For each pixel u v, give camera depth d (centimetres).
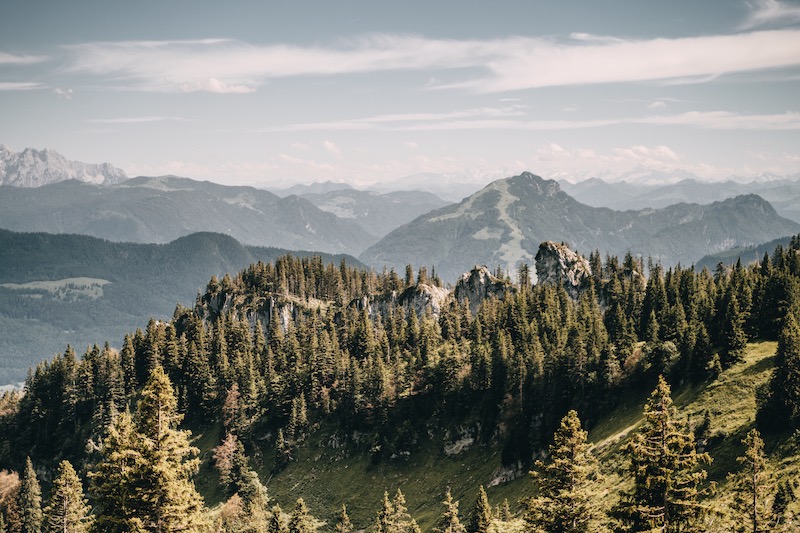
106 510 3431
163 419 3462
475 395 13888
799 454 6794
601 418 11338
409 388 14700
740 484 4709
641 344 12488
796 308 10400
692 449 3631
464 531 8319
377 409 14475
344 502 13200
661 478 3538
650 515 3553
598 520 4103
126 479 3319
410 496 12788
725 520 4872
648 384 11112
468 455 13050
